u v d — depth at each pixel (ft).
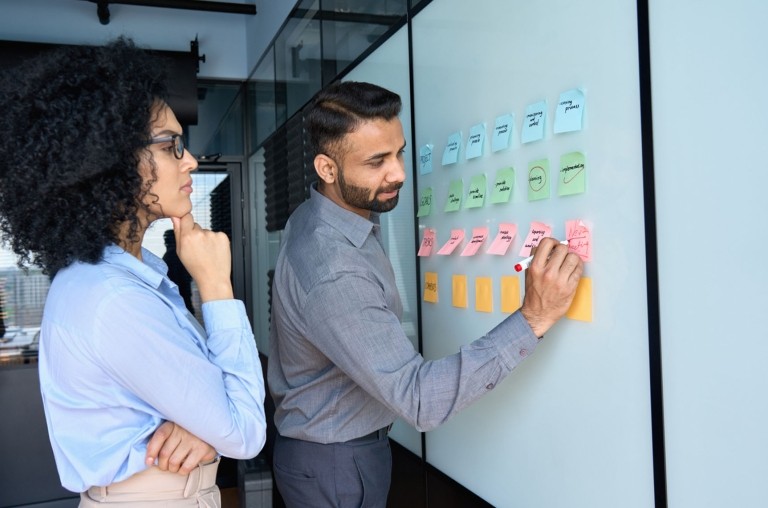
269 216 12.25
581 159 3.77
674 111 3.12
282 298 4.33
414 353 3.81
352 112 3.98
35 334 11.62
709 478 3.02
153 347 2.71
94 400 2.77
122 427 2.84
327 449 4.40
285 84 10.53
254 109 13.24
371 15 7.00
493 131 4.65
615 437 3.63
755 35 2.69
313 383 4.40
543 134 4.08
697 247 3.02
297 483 4.53
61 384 2.79
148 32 13.03
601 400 3.73
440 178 5.51
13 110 2.61
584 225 3.79
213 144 13.99
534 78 4.18
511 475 4.66
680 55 3.07
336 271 3.87
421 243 5.91
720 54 2.86
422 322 5.99
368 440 4.47
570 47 3.84
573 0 3.81
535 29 4.16
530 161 4.26
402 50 6.22
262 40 12.26
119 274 2.82
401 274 6.48
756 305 2.74
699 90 2.97
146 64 2.88
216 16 13.60
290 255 4.32
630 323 3.47
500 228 4.58
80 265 2.83
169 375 2.72
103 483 2.80
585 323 3.85
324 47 8.55
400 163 4.21
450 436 5.57
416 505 6.31
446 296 5.49
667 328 3.23
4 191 2.70
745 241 2.78
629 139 3.43
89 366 2.71
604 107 3.60
